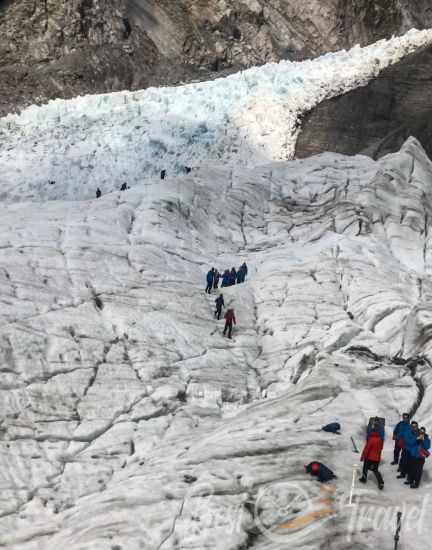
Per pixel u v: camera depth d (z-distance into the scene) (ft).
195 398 85.30
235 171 151.12
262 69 251.39
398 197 136.36
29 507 66.44
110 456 74.43
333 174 149.69
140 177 194.29
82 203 123.95
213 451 66.74
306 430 71.41
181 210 127.95
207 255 120.26
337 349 93.91
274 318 101.81
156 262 108.78
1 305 86.74
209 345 94.68
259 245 129.59
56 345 84.38
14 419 74.95
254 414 78.28
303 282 109.40
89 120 222.28
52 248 101.81
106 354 86.48
